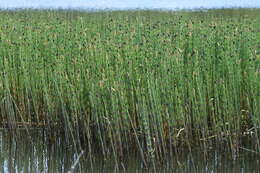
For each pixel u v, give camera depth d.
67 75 8.91
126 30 9.62
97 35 9.22
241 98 8.70
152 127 7.93
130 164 7.83
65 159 8.10
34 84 9.27
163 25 10.79
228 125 8.08
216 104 8.28
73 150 8.48
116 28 9.96
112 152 8.10
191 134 8.33
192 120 8.52
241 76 8.66
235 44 8.88
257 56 7.96
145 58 7.91
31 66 9.25
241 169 7.60
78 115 8.69
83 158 8.09
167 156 7.92
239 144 8.36
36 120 9.52
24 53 9.26
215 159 7.97
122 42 8.59
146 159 7.92
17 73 9.49
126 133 8.15
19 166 7.77
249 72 8.09
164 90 7.97
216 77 8.51
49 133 8.98
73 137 8.33
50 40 9.39
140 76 7.99
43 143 8.82
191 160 7.94
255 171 7.50
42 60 9.15
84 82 8.53
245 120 8.72
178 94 8.08
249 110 8.20
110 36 9.10
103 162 7.92
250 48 8.41
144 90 7.96
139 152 8.13
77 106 8.56
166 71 7.95
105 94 8.00
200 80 8.20
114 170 7.64
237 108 8.09
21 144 8.79
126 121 8.06
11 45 9.45
